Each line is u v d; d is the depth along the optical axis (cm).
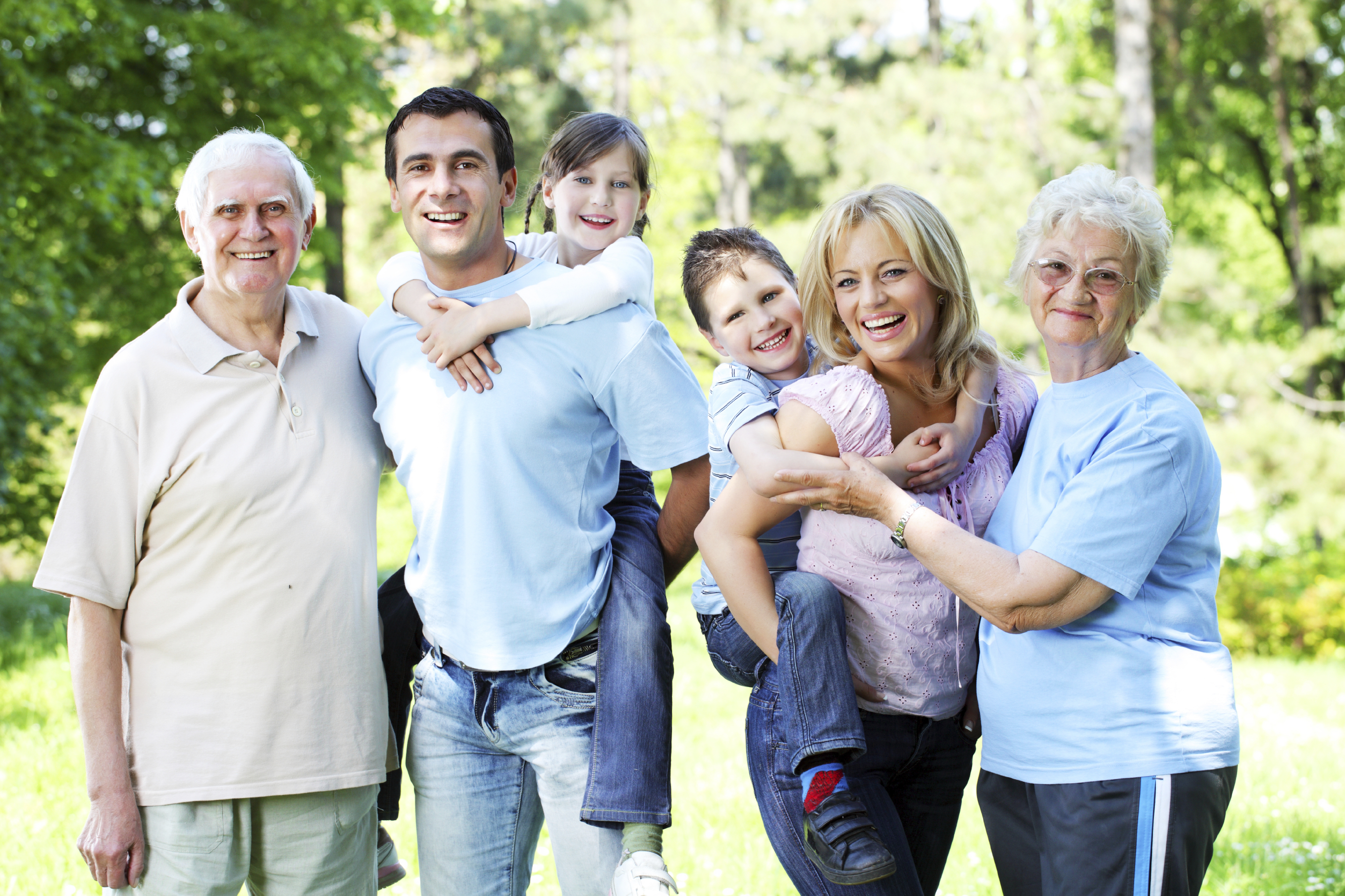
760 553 243
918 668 241
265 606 245
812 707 225
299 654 247
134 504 244
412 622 278
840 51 2167
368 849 268
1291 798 485
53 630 841
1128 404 220
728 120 1655
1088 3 2133
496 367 250
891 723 247
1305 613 1049
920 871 260
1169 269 229
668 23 1759
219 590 244
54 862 389
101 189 1070
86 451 241
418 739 270
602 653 257
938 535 220
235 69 1266
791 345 271
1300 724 639
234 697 243
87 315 1353
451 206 254
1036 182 1348
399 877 306
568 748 257
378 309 274
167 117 1214
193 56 1212
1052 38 2203
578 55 2172
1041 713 221
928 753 253
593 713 260
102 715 241
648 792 247
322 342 265
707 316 277
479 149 255
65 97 1141
